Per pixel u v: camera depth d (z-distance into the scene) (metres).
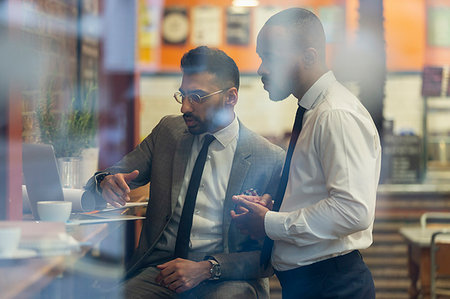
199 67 2.13
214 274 2.06
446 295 3.67
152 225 2.23
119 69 4.35
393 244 4.77
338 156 1.73
